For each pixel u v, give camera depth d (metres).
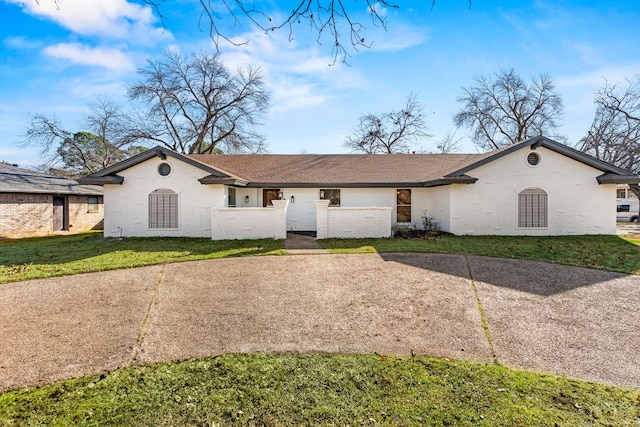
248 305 5.52
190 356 3.83
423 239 11.91
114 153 27.89
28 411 2.82
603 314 5.08
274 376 3.38
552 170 12.68
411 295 5.98
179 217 13.09
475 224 12.84
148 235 13.18
